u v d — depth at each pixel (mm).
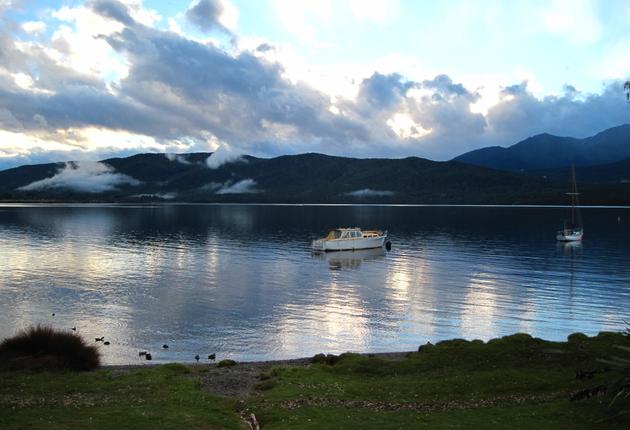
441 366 25391
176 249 91562
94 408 18469
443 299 49812
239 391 22594
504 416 17641
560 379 22016
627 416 16969
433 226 155500
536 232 133125
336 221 183500
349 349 33969
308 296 51062
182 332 37531
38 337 26719
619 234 126875
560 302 48500
